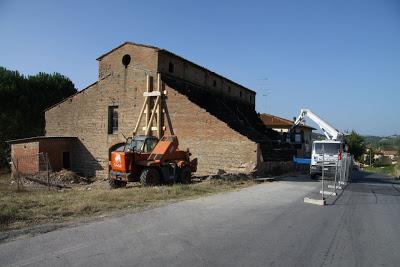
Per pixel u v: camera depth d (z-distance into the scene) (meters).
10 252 6.41
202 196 13.70
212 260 6.35
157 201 12.16
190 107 25.81
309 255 6.85
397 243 7.93
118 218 9.25
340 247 7.46
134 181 18.48
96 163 30.33
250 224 9.20
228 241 7.55
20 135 42.38
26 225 8.40
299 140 34.06
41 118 46.34
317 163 23.94
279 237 8.04
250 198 13.73
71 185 23.42
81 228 8.15
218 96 35.97
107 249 6.73
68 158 31.41
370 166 82.88
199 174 24.94
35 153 29.47
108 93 29.89
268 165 24.80
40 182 22.80
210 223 9.13
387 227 9.53
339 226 9.42
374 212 11.81
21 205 10.48
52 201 11.30
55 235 7.52
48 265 5.84
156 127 27.05
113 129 29.98
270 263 6.33
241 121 31.58
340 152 20.83
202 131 25.20
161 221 9.12
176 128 26.30
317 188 18.25
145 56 28.03
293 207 12.10
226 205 11.87
